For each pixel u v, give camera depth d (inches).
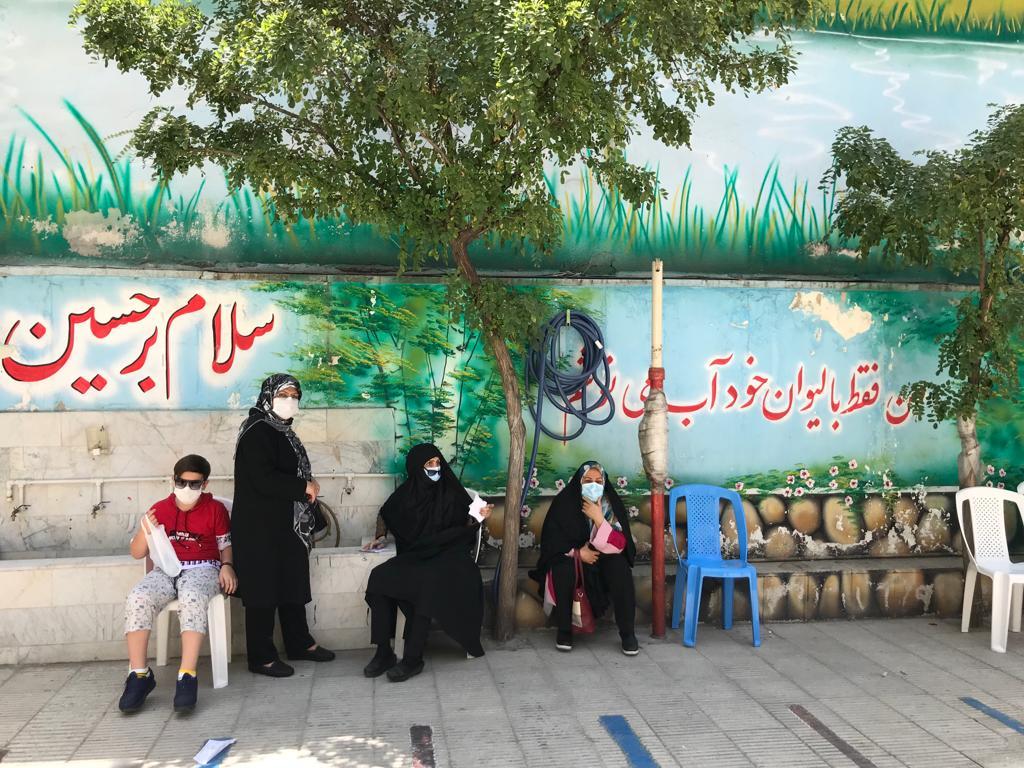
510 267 228.4
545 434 223.9
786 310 236.4
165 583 170.1
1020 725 159.2
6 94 209.5
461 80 161.5
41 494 204.5
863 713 163.6
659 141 235.0
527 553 223.3
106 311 209.3
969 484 223.1
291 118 187.9
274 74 154.4
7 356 205.6
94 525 206.2
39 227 210.5
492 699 168.1
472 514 193.2
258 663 179.5
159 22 172.1
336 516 214.5
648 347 230.5
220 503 183.6
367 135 185.0
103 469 206.4
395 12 183.9
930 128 246.1
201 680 177.5
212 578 173.9
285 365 215.8
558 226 191.3
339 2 177.0
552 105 163.6
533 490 223.5
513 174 177.2
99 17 168.7
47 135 210.8
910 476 241.0
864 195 219.6
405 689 172.7
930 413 233.6
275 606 178.2
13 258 209.5
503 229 181.3
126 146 213.2
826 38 241.4
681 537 229.3
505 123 171.3
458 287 186.5
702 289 232.8
